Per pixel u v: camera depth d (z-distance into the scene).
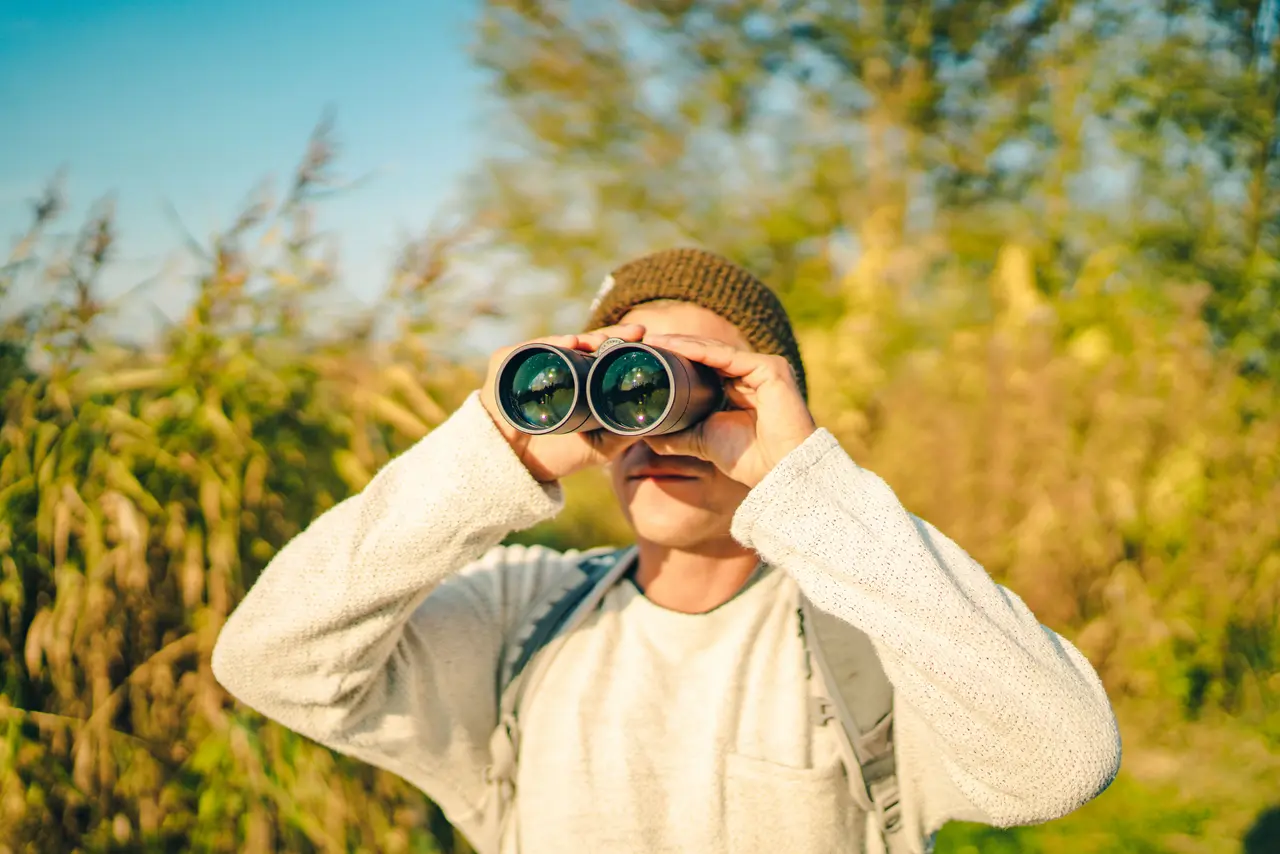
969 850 4.12
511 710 1.64
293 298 3.03
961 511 5.65
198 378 2.85
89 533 2.66
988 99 9.93
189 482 2.82
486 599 1.77
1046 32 9.57
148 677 2.74
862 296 8.05
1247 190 8.08
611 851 1.52
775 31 9.97
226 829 2.73
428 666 1.66
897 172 10.12
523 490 1.49
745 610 1.63
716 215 10.00
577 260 9.04
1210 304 7.25
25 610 2.74
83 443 2.76
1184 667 5.45
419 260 3.07
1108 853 4.13
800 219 9.89
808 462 1.43
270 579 1.54
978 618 1.34
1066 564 5.49
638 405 1.45
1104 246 8.23
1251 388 6.39
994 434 5.66
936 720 1.35
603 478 5.36
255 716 2.74
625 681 1.60
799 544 1.39
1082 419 5.73
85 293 2.81
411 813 2.94
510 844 1.62
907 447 5.94
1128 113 8.62
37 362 2.85
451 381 3.26
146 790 2.72
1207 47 8.48
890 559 1.37
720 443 1.52
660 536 1.59
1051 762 1.32
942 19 9.85
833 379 6.71
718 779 1.52
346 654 1.50
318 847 2.80
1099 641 5.45
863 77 10.28
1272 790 4.64
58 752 2.68
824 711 1.52
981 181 9.94
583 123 9.43
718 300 1.71
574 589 1.71
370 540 1.49
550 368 1.47
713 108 9.94
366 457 3.03
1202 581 5.55
